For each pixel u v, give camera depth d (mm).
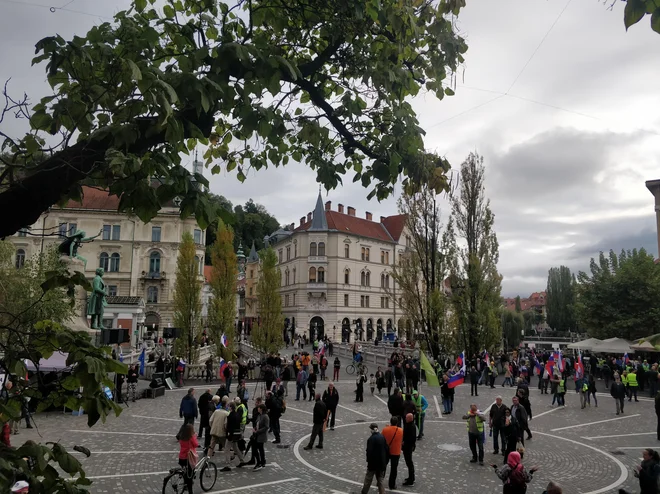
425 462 14055
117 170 2979
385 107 5359
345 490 11359
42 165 3121
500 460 14328
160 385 26141
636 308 38562
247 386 28953
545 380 29078
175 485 10336
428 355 34125
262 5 4516
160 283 58906
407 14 4523
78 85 3537
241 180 6164
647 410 23156
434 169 4977
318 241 74312
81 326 21953
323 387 29547
